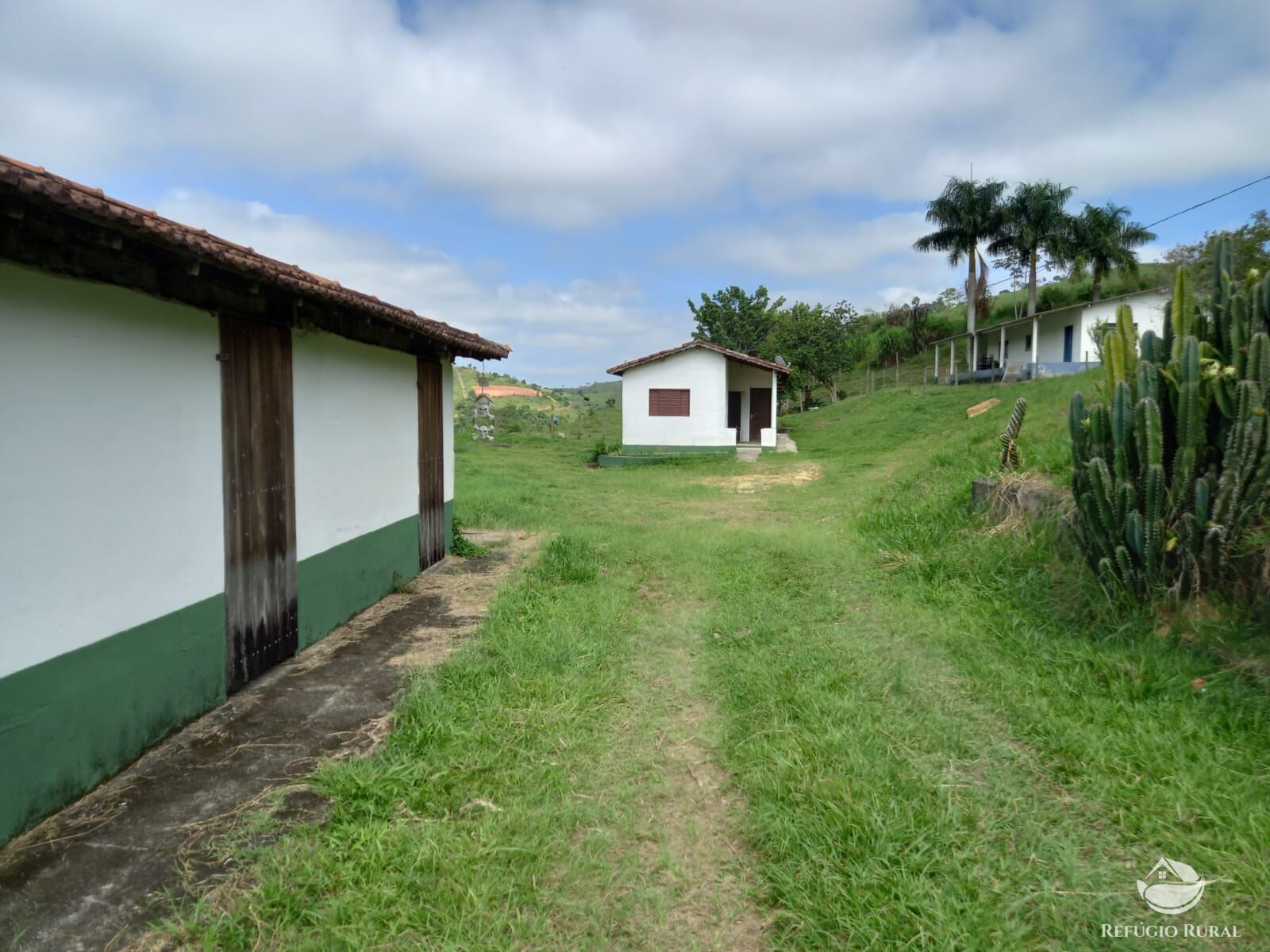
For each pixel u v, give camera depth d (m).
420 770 3.32
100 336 3.30
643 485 15.76
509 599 6.23
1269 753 3.27
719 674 4.63
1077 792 3.13
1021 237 28.03
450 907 2.50
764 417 25.41
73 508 3.14
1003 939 2.31
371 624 5.86
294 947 2.32
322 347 5.50
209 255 3.41
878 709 3.99
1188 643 4.33
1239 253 14.52
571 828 2.97
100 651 3.29
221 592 4.21
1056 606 5.28
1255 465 4.29
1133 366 5.09
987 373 28.59
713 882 2.68
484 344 8.08
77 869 2.66
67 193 2.59
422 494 7.73
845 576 6.92
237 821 2.97
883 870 2.62
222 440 4.23
